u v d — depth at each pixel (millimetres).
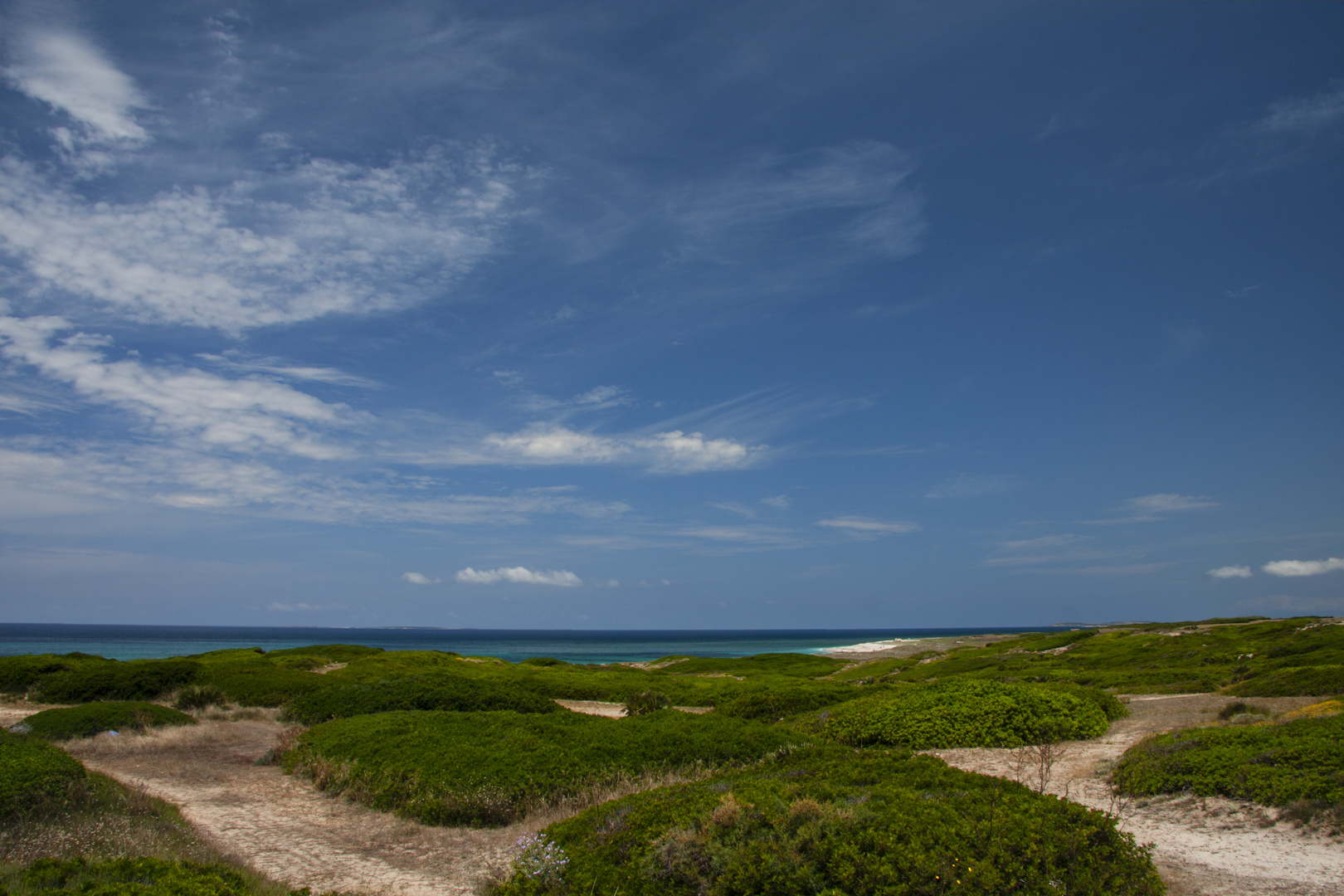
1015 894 7832
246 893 9133
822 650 139750
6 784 12273
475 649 172625
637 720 22359
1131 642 60562
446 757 17500
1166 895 9203
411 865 12242
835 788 11016
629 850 10102
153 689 33000
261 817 15258
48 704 31203
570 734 19859
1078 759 18344
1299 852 10695
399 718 22953
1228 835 11711
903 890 7742
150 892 8016
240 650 59438
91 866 9359
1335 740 14000
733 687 41188
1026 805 9688
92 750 21297
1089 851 8703
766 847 8711
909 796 10430
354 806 16234
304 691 33125
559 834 11547
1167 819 12898
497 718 22500
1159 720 22984
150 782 18016
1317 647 42062
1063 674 41250
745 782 12477
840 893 7871
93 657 40750
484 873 11602
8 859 9836
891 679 53156
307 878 11445
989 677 42344
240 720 28656
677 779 16484
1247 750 14586
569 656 135875
